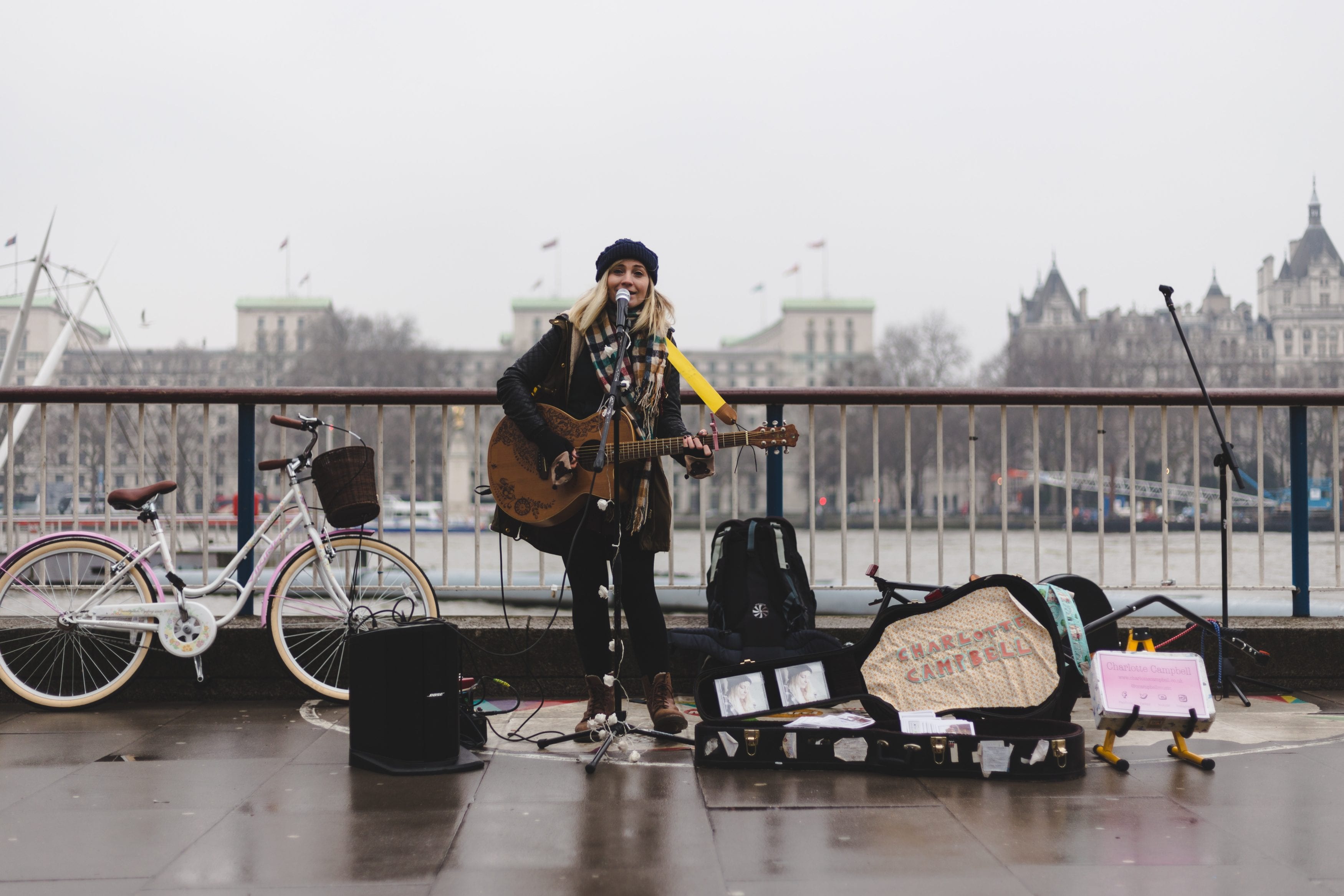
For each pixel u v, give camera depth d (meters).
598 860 2.34
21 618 4.17
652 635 3.51
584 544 3.49
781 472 4.59
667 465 4.18
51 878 2.24
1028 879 2.21
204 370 93.12
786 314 116.12
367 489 4.03
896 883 2.19
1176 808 2.73
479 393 4.48
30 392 4.48
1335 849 2.41
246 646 4.28
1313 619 4.56
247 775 3.10
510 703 4.18
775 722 3.33
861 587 4.60
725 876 2.23
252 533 4.47
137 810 2.75
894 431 63.16
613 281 3.48
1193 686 3.16
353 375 92.62
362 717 3.21
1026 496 54.03
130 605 4.16
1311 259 107.81
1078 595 3.87
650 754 3.34
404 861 2.34
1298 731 3.66
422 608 4.21
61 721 3.89
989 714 3.27
